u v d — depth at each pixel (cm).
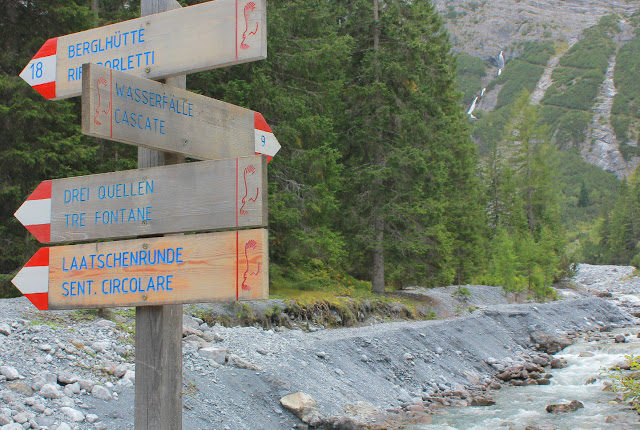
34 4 1564
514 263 3256
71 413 748
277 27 1861
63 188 408
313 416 1006
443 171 2500
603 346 2008
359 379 1267
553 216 5953
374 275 2400
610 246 9594
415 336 1647
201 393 959
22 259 1452
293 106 1856
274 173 1866
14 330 925
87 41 423
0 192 1419
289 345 1294
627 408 1239
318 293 1930
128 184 387
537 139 6209
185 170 370
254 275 342
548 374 1598
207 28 384
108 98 357
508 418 1168
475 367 1658
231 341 1225
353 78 2480
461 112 4281
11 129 1455
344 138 2417
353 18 2538
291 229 1878
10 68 1550
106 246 387
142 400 384
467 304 2634
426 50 2525
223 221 357
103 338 1003
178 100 395
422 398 1313
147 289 373
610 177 19362
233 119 429
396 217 2322
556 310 2697
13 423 685
